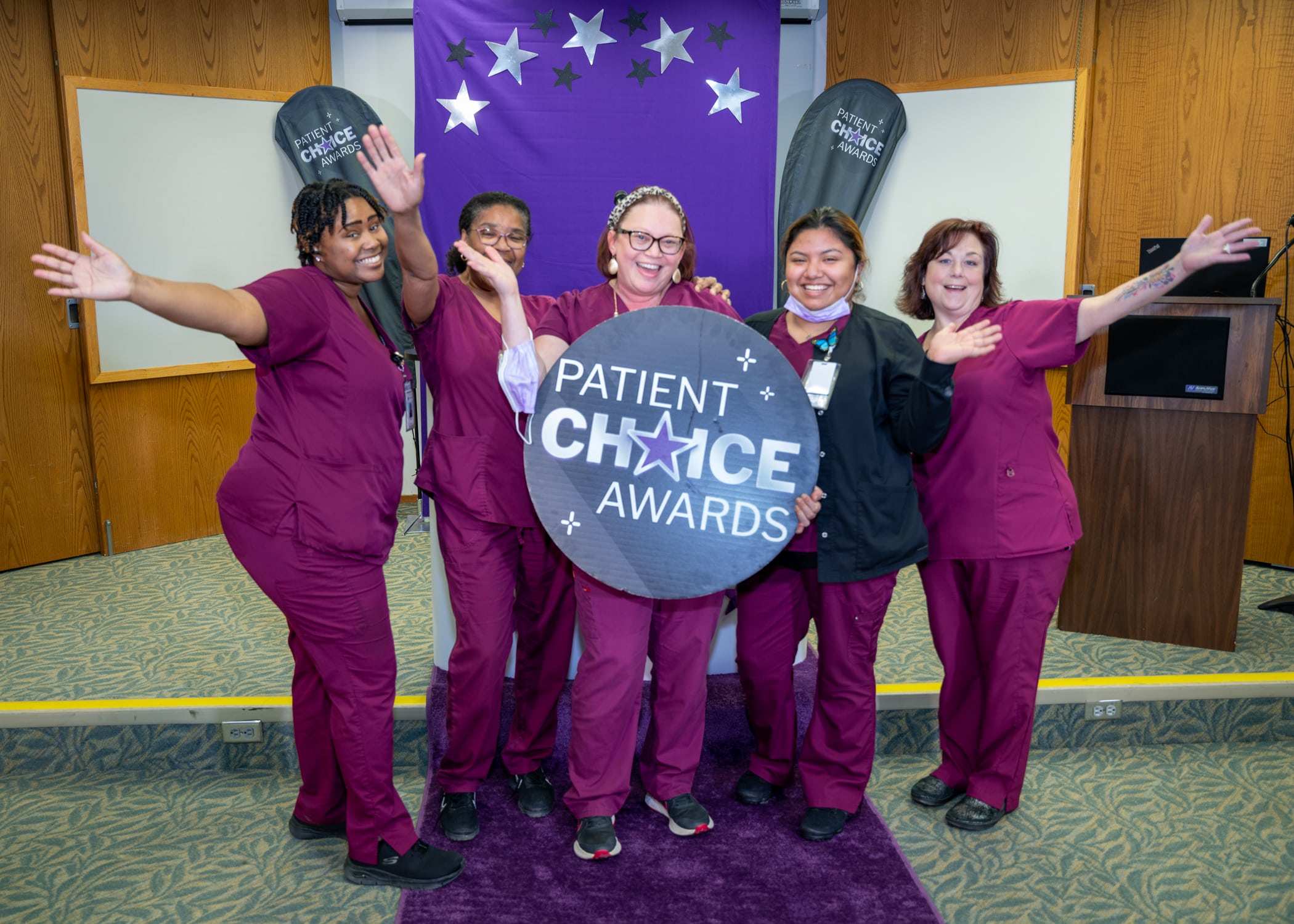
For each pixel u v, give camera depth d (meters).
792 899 2.16
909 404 2.10
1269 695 2.89
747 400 2.09
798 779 2.67
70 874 2.29
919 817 2.52
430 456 2.35
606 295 2.22
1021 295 4.40
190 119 4.54
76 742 2.76
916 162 4.48
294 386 1.96
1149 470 3.34
